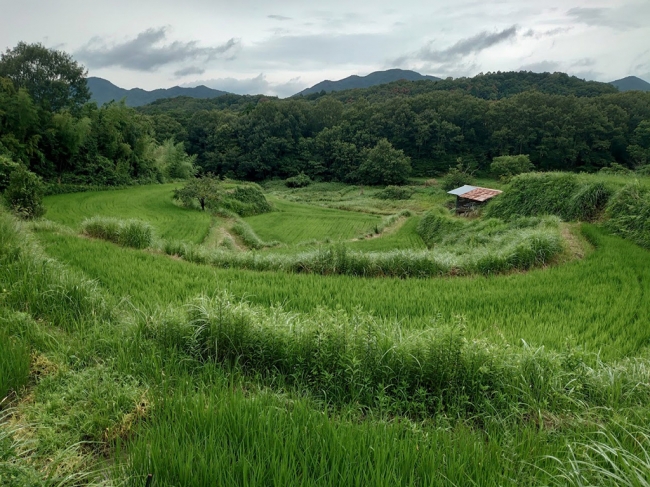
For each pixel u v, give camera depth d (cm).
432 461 288
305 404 375
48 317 581
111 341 505
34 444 322
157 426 332
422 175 8075
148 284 847
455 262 1098
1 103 3581
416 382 446
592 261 1037
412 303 773
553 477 284
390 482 272
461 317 495
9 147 3578
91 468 312
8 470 251
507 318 686
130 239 1380
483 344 471
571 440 351
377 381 448
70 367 455
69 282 642
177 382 422
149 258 1105
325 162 8862
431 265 1078
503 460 311
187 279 902
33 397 397
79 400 386
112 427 351
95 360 470
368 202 5888
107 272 924
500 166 6462
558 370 449
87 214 2981
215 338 507
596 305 745
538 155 7469
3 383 402
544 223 1430
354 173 8044
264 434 315
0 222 930
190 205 3906
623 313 691
